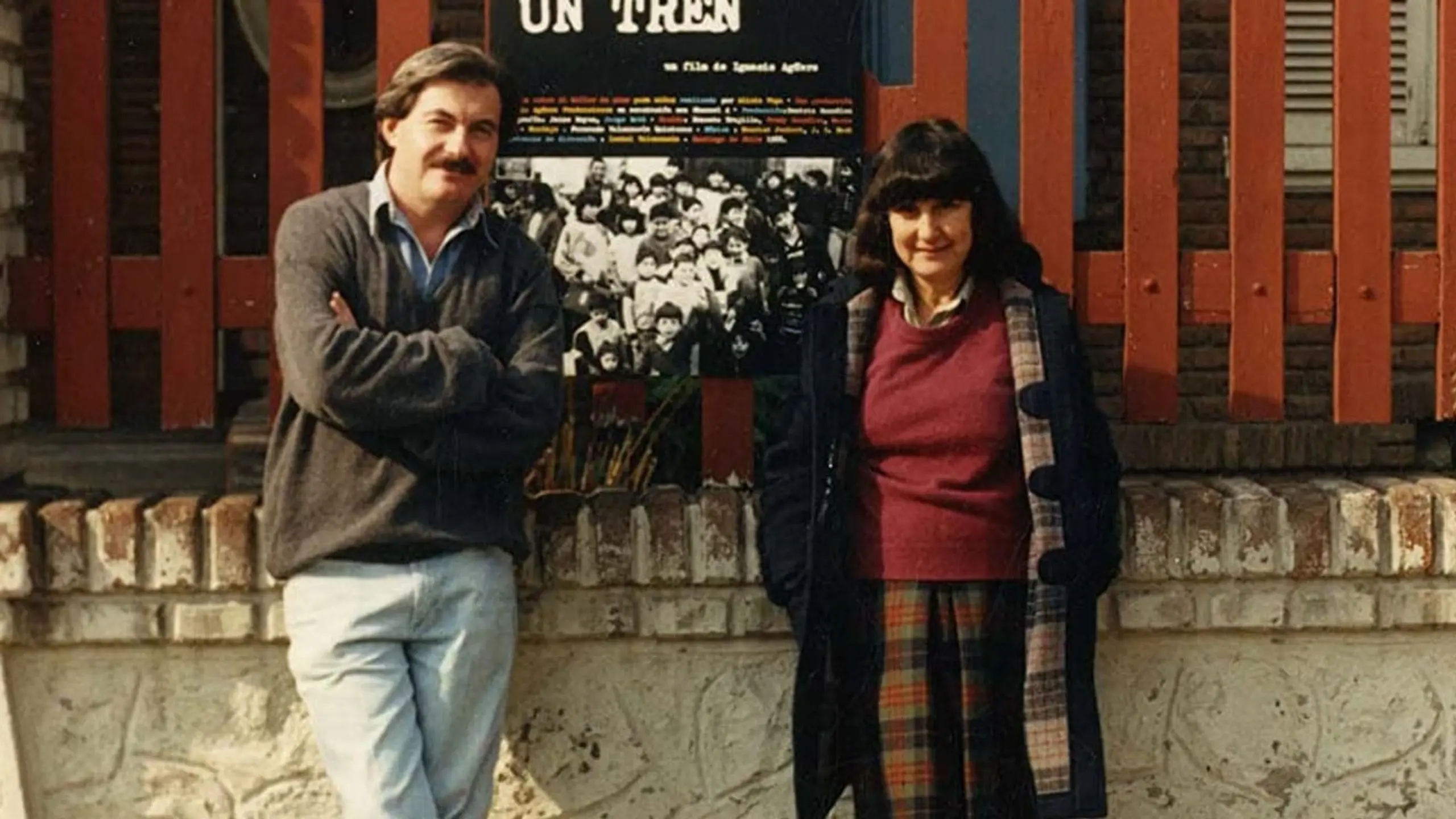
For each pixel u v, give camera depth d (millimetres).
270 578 3816
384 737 3389
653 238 4012
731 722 3973
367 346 3330
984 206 3576
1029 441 3545
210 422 3951
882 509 3586
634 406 4496
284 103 3938
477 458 3418
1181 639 3984
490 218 3623
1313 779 4016
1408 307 4031
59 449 6168
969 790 3529
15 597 3783
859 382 3627
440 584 3434
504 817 3975
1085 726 3576
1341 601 3941
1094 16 7629
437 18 7477
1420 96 7598
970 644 3527
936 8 4000
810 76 3994
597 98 3984
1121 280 4012
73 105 3918
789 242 4016
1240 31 3984
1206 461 6820
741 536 3875
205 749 3908
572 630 3898
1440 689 4020
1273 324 4008
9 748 3861
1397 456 7008
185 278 3938
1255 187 3998
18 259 3953
